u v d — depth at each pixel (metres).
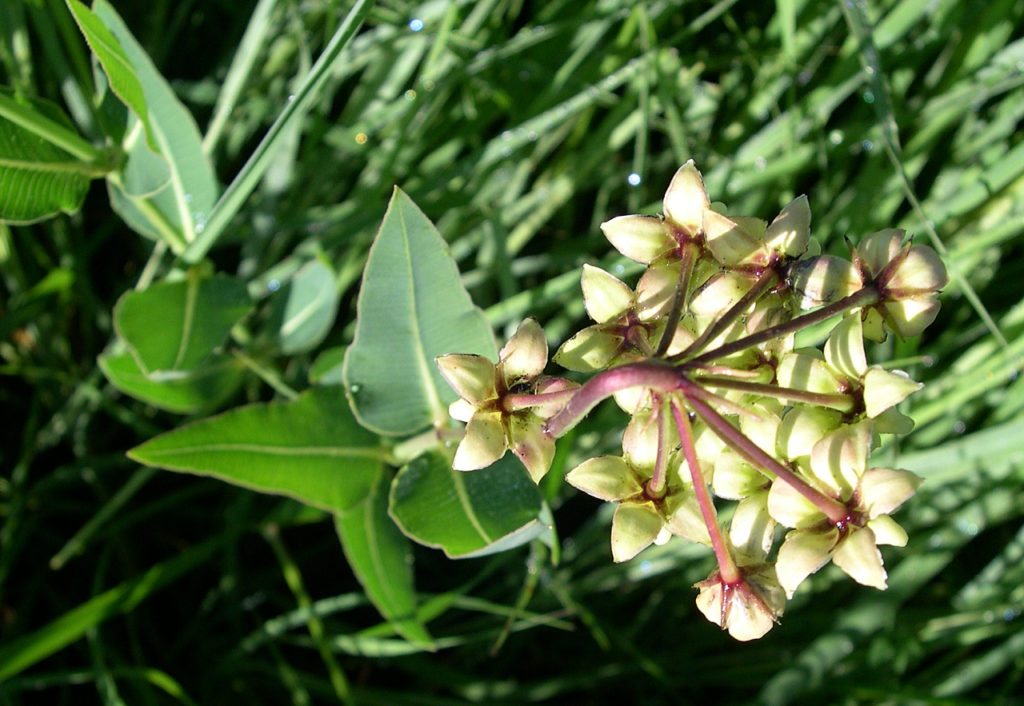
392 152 0.26
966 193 0.26
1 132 0.21
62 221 0.27
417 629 0.22
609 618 0.28
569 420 0.13
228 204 0.21
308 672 0.27
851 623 0.25
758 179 0.27
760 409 0.15
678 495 0.15
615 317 0.16
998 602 0.26
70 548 0.26
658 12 0.27
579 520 0.29
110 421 0.28
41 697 0.26
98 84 0.22
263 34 0.24
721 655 0.27
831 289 0.15
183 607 0.27
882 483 0.14
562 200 0.28
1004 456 0.25
